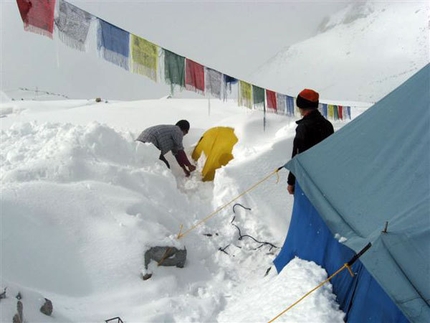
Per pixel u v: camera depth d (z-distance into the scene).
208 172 5.30
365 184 3.14
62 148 4.18
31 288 2.88
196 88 4.14
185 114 8.11
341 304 2.89
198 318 3.10
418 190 2.85
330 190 3.26
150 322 2.93
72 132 4.52
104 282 3.17
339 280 2.96
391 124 3.31
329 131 3.90
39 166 3.90
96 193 3.80
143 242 3.47
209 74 4.25
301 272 3.17
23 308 2.46
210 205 4.78
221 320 3.12
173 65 3.86
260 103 5.09
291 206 4.81
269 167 5.00
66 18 3.12
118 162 4.56
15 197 3.37
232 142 5.55
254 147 5.42
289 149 5.19
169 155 5.72
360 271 2.80
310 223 3.44
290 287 3.06
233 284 3.72
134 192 4.11
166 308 3.10
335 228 3.00
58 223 3.38
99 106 9.01
